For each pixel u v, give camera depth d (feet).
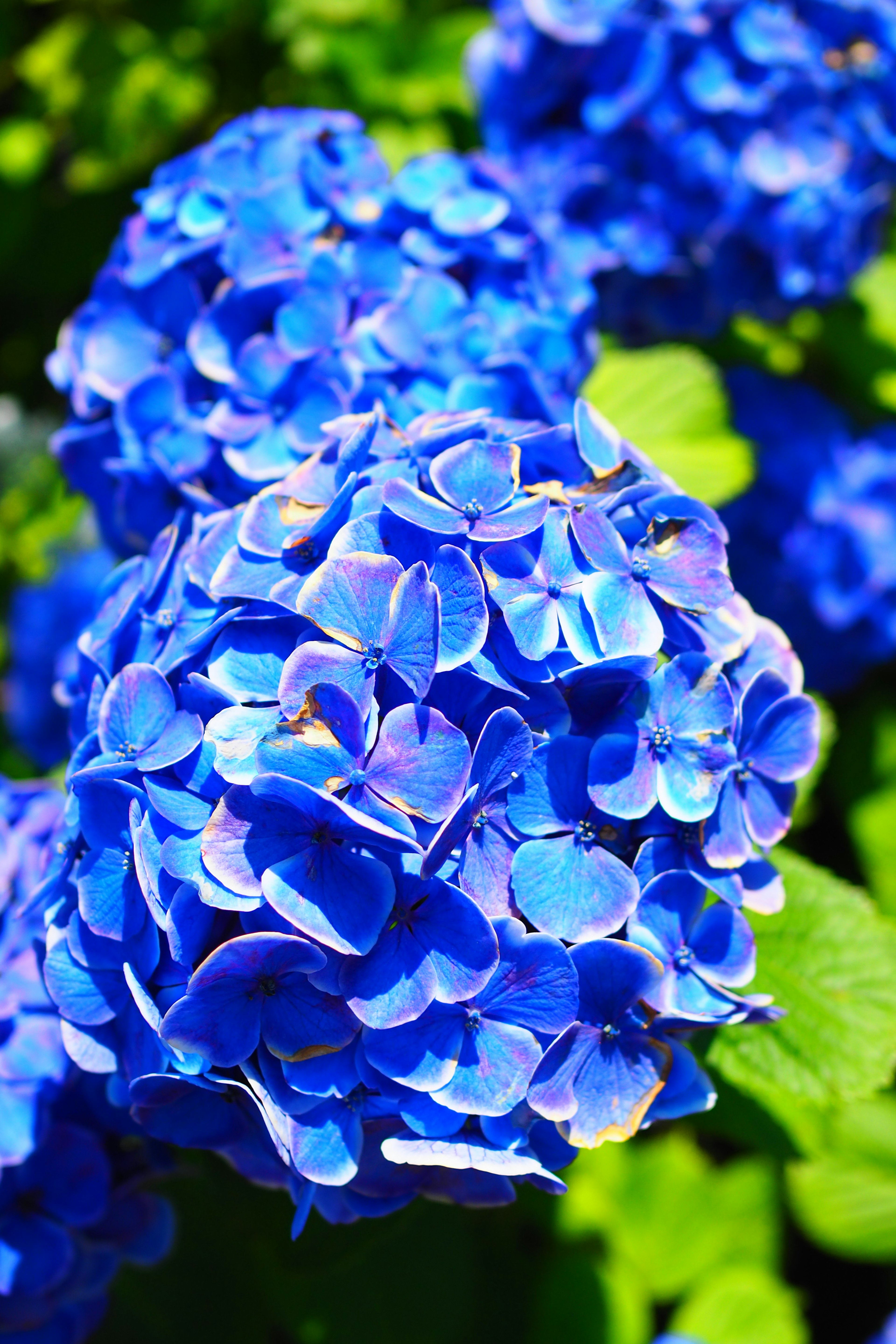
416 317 2.45
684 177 2.83
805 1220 3.24
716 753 2.17
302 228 2.47
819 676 3.33
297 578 2.17
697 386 2.80
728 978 2.19
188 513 2.45
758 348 3.30
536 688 2.16
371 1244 2.38
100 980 2.20
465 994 2.09
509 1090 2.11
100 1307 2.45
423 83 3.48
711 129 2.82
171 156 3.76
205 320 2.46
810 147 2.83
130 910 2.16
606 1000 2.14
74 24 3.75
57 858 2.27
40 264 3.91
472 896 2.12
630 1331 2.93
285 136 2.52
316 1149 2.10
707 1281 3.20
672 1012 2.15
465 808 2.08
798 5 2.84
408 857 2.09
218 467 2.45
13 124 3.77
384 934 2.10
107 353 2.54
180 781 2.15
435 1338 2.65
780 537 3.21
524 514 2.16
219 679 2.15
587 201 2.88
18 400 4.06
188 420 2.47
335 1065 2.11
